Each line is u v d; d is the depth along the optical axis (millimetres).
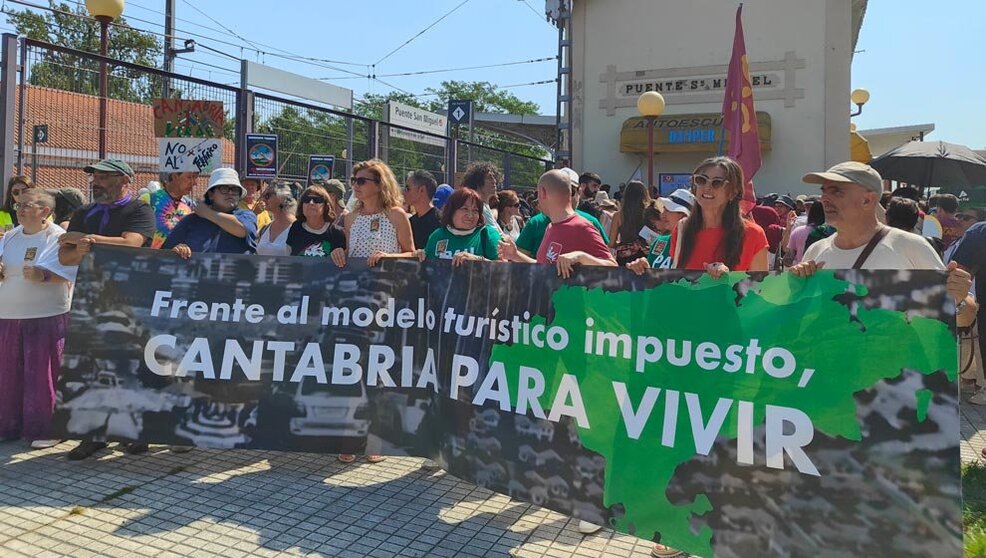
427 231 5359
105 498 3836
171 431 4191
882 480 2604
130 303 4297
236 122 8727
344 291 4152
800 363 2785
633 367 3154
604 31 19438
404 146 13109
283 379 4152
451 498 3943
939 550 2512
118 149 7840
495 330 3615
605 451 3184
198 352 4227
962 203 11820
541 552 3344
